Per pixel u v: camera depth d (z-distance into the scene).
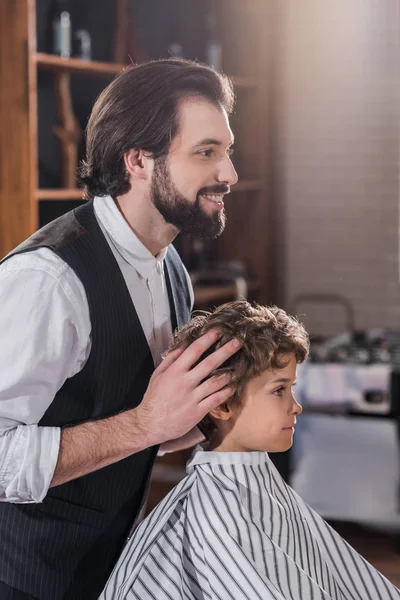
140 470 1.70
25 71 3.03
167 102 1.52
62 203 3.84
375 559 3.60
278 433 1.59
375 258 4.83
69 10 3.72
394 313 4.81
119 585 1.62
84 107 3.86
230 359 1.56
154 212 1.60
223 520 1.55
